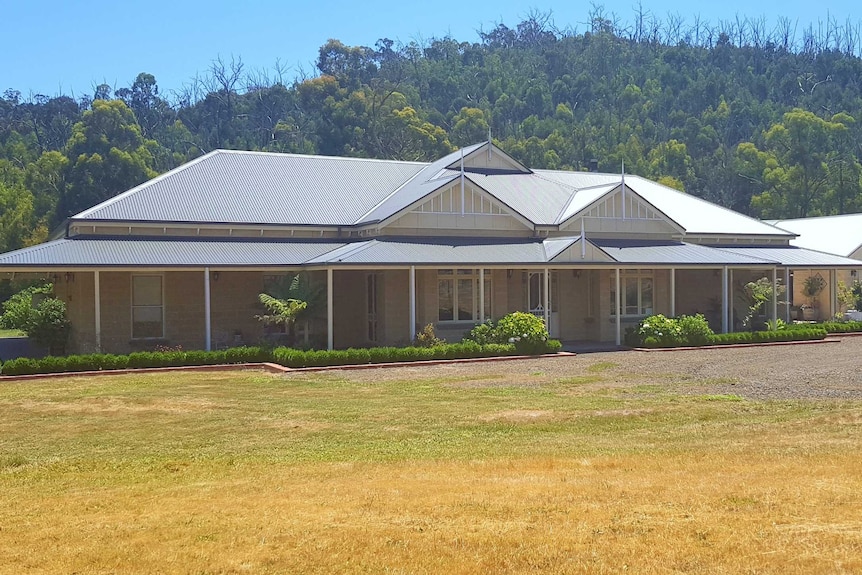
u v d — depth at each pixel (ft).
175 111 378.53
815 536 24.63
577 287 101.81
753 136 356.79
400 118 304.30
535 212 105.19
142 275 85.66
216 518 28.78
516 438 43.78
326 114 315.99
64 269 76.23
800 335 101.50
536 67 437.58
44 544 26.20
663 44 475.31
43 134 339.57
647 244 104.68
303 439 44.19
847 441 40.29
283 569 23.32
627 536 25.48
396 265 84.33
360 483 33.76
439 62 422.41
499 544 24.98
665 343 93.25
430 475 35.04
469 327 93.40
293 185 107.14
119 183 244.22
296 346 87.30
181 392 60.54
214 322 88.69
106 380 67.51
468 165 115.03
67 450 42.34
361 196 108.99
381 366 76.69
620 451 39.88
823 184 290.76
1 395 59.47
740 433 43.60
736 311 110.83
